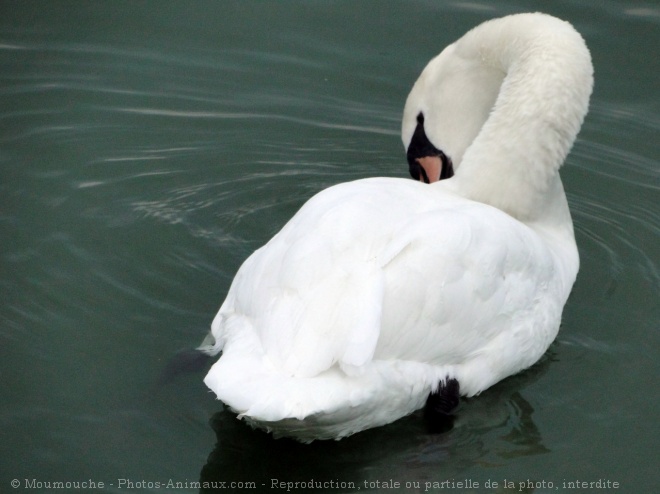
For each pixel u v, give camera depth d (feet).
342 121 57.16
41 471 32.71
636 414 37.17
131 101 57.16
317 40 62.54
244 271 36.88
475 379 36.37
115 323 39.91
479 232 35.70
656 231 49.85
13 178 50.14
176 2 65.05
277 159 54.19
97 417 35.12
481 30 46.65
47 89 57.21
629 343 41.19
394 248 33.47
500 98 43.34
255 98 58.23
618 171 54.34
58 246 44.62
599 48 61.52
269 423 31.83
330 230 33.73
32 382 36.45
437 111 47.98
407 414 35.17
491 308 35.83
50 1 64.18
